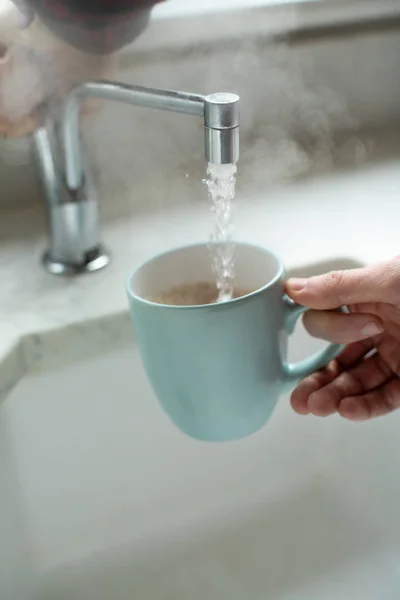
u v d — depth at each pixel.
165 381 0.59
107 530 0.78
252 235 0.79
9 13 0.64
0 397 0.65
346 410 0.66
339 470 0.84
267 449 0.82
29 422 0.72
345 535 0.77
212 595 0.72
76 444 0.75
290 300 0.60
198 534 0.79
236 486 0.82
